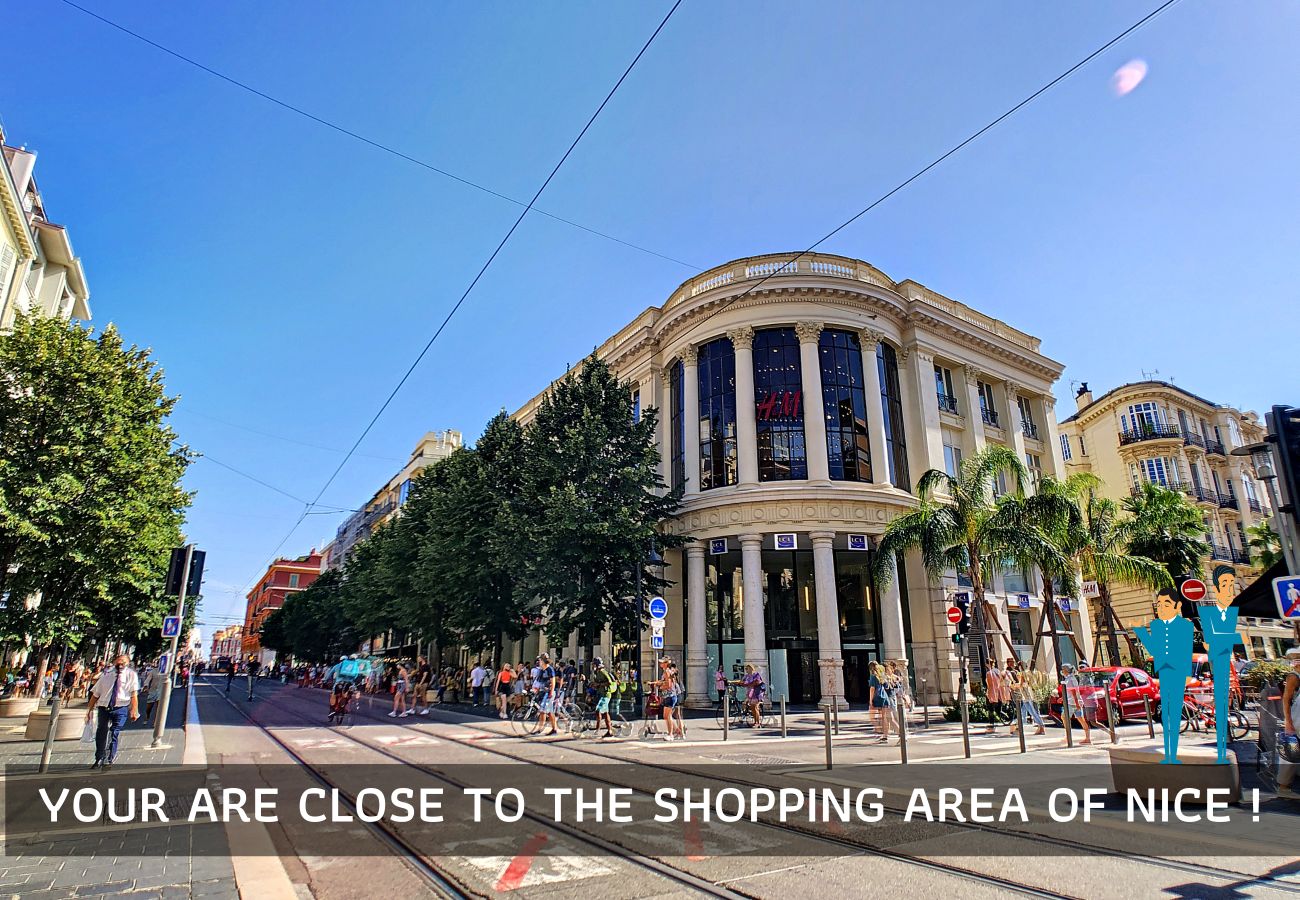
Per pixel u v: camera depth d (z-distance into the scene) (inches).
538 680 765.3
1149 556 1270.9
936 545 840.3
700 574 1077.8
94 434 718.5
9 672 1212.5
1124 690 746.2
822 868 230.7
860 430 1106.7
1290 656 366.0
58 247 1284.4
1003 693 780.0
